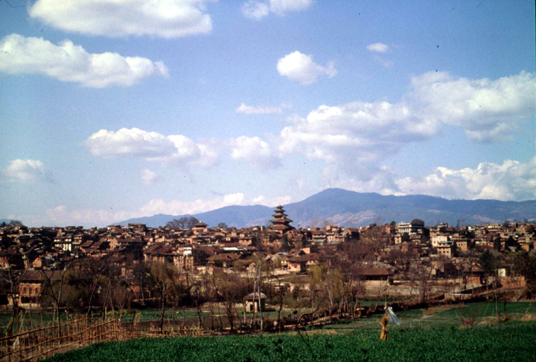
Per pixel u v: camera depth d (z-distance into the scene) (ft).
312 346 152.66
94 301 339.98
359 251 580.71
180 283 401.90
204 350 152.97
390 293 407.03
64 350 153.07
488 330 179.22
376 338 170.19
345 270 394.93
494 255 546.26
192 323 292.61
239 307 370.53
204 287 413.18
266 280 444.55
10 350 135.33
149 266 414.62
